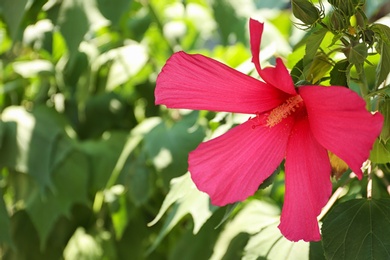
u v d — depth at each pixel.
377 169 0.92
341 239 0.81
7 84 1.47
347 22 0.78
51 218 1.33
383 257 0.80
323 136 0.72
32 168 1.30
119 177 1.31
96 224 1.42
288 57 0.91
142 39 1.43
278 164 0.77
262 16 1.35
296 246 0.92
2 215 1.27
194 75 0.75
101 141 1.39
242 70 0.94
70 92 1.49
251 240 0.96
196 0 1.48
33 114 1.34
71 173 1.34
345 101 0.68
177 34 1.46
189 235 1.20
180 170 1.21
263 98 0.76
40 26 1.40
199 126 1.23
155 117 1.42
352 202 0.83
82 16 1.25
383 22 1.11
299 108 0.76
